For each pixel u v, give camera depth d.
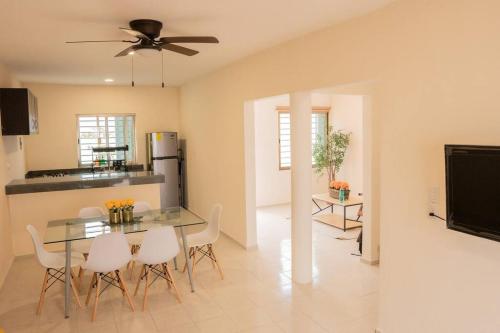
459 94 2.36
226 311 3.52
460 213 2.25
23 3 2.73
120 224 3.91
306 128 3.94
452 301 2.49
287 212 7.69
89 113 7.31
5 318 3.46
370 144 4.45
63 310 3.61
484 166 2.10
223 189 5.96
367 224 4.59
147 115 7.77
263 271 4.47
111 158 7.57
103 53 4.43
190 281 3.97
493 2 2.15
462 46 2.32
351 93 4.33
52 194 5.23
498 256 2.21
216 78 5.89
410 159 2.70
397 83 2.77
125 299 3.82
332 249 5.21
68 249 3.46
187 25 3.36
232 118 5.45
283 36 3.79
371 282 4.11
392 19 2.79
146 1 2.73
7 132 4.77
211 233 4.43
